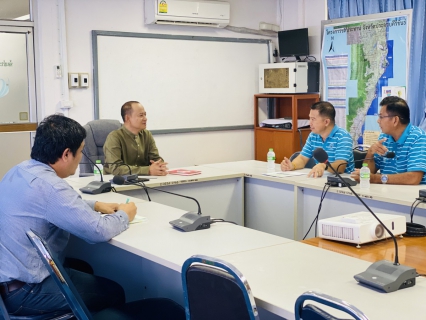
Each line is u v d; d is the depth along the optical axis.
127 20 5.46
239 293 1.30
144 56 5.57
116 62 5.41
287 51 6.20
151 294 2.62
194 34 5.92
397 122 3.15
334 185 3.00
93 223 1.97
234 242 1.94
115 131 3.76
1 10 4.89
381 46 5.33
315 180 3.26
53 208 1.96
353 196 2.89
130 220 2.24
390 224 2.11
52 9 5.02
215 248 1.86
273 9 6.55
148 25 5.60
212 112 6.14
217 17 5.89
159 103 5.73
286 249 1.84
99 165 3.27
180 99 5.88
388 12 5.25
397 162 3.22
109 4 5.34
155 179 3.41
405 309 1.32
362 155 3.67
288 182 3.30
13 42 4.99
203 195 3.54
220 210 3.65
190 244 1.91
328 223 2.14
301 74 5.91
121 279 2.69
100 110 5.36
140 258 2.63
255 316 1.30
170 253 1.80
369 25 5.43
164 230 2.12
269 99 6.62
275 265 1.67
